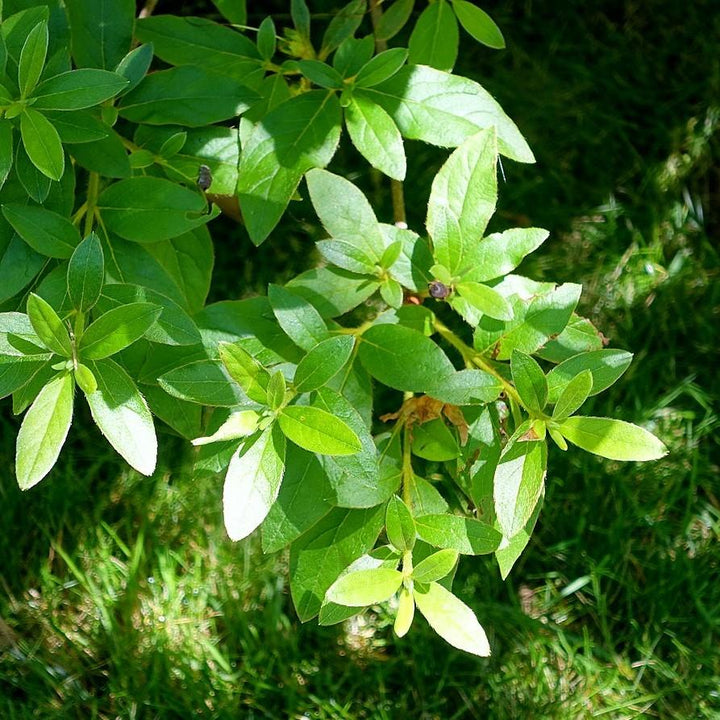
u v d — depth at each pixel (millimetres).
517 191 916
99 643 781
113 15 588
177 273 624
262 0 925
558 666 789
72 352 516
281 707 777
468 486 586
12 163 551
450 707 781
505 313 552
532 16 971
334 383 566
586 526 814
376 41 683
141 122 590
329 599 531
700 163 940
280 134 590
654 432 842
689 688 782
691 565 804
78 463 817
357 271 573
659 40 970
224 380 541
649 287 889
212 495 811
